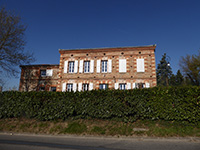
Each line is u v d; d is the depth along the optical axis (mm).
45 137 8797
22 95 11773
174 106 9031
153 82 19219
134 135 8391
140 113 9602
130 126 9312
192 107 8656
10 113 11727
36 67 23078
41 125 10344
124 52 20656
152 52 20031
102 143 7410
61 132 9344
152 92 9602
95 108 10297
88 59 21297
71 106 10641
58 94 11148
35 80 22703
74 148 6617
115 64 20531
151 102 9508
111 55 20875
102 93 10430
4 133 9797
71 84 21047
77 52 21703
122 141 7711
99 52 21234
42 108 11141
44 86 22328
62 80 21141
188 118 8688
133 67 20016
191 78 27750
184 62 28297
